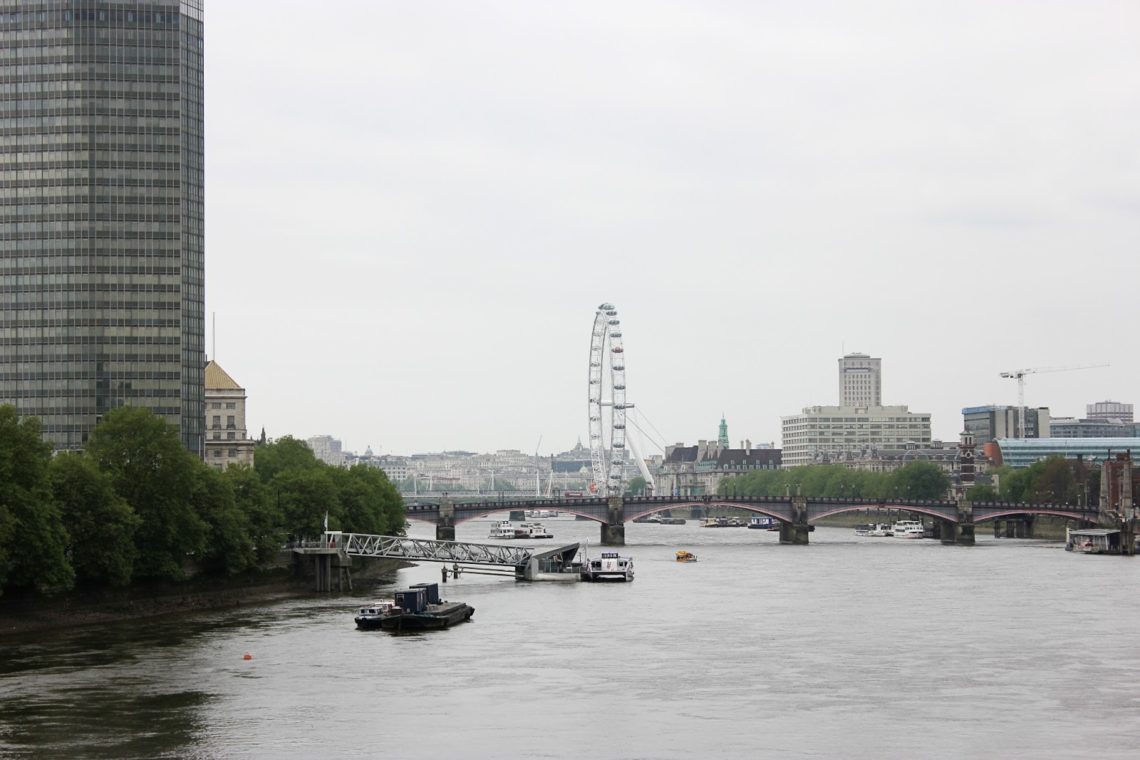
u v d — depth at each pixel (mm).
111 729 124000
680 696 140125
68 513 190875
